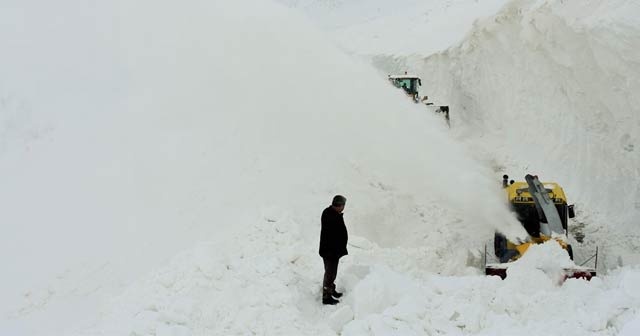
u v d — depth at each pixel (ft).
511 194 34.37
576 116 47.29
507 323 20.15
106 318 23.07
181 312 21.03
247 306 21.54
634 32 40.11
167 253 29.04
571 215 34.42
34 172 36.70
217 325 20.92
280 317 21.08
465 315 20.13
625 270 27.63
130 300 22.81
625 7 42.39
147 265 28.30
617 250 36.91
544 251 26.53
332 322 20.84
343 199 22.58
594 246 37.52
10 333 24.59
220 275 22.85
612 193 41.55
